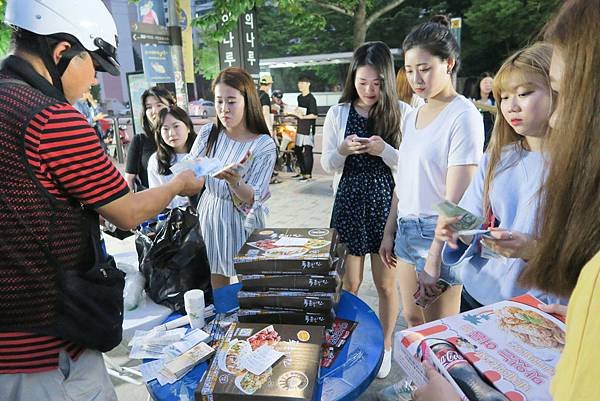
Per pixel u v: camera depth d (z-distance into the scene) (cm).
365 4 994
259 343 118
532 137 124
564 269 56
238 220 211
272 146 217
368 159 207
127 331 151
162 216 216
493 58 1270
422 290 160
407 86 252
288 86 1103
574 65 50
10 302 98
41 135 94
